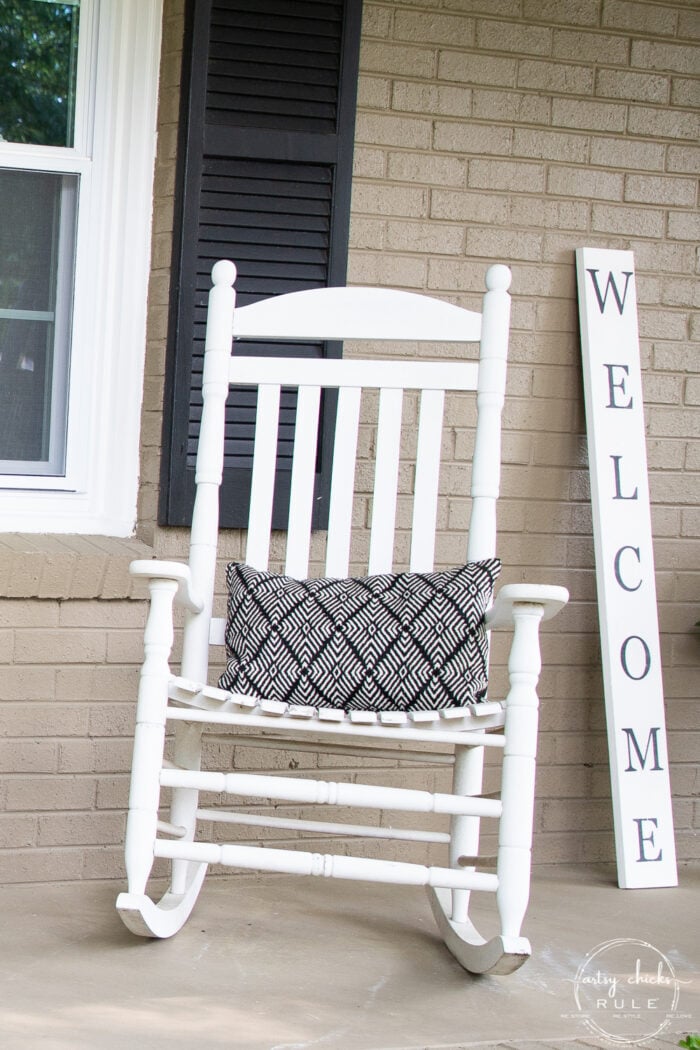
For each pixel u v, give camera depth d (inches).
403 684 80.5
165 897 85.7
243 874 98.7
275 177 97.5
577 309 106.2
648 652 104.2
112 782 95.9
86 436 100.3
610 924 91.3
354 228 100.8
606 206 106.4
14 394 99.7
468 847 86.1
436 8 101.7
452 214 102.7
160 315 98.3
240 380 91.3
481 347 90.4
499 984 78.1
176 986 74.4
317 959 81.1
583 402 106.6
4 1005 69.7
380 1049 66.6
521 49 103.7
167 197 98.0
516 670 76.6
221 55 96.0
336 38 98.1
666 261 108.1
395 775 102.4
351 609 82.5
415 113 101.6
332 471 93.7
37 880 94.5
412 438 103.0
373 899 95.7
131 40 98.7
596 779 107.6
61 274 100.0
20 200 98.9
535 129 104.4
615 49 106.0
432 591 83.1
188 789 85.6
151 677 76.4
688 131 108.1
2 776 93.5
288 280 98.5
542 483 105.9
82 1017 68.7
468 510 104.0
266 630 82.0
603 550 103.5
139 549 96.9
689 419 109.0
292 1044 66.7
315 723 76.7
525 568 105.7
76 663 94.7
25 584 92.1
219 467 88.8
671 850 102.5
